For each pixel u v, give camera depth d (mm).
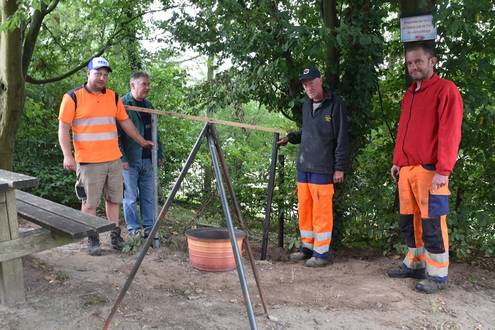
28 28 6473
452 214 4598
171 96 8234
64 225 3309
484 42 4383
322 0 5270
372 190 5246
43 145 8016
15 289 3467
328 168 4668
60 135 4543
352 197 5254
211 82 5660
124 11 7586
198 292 3871
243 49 5004
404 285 4105
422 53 3828
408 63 3910
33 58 7777
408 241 4242
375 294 3883
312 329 3273
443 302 3742
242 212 6203
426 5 4348
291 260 5062
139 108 5137
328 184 4707
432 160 3850
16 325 3143
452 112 3701
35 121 7961
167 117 8078
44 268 4207
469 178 4895
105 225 3342
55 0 6371
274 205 5809
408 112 4023
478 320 3496
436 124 3824
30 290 3709
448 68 4461
